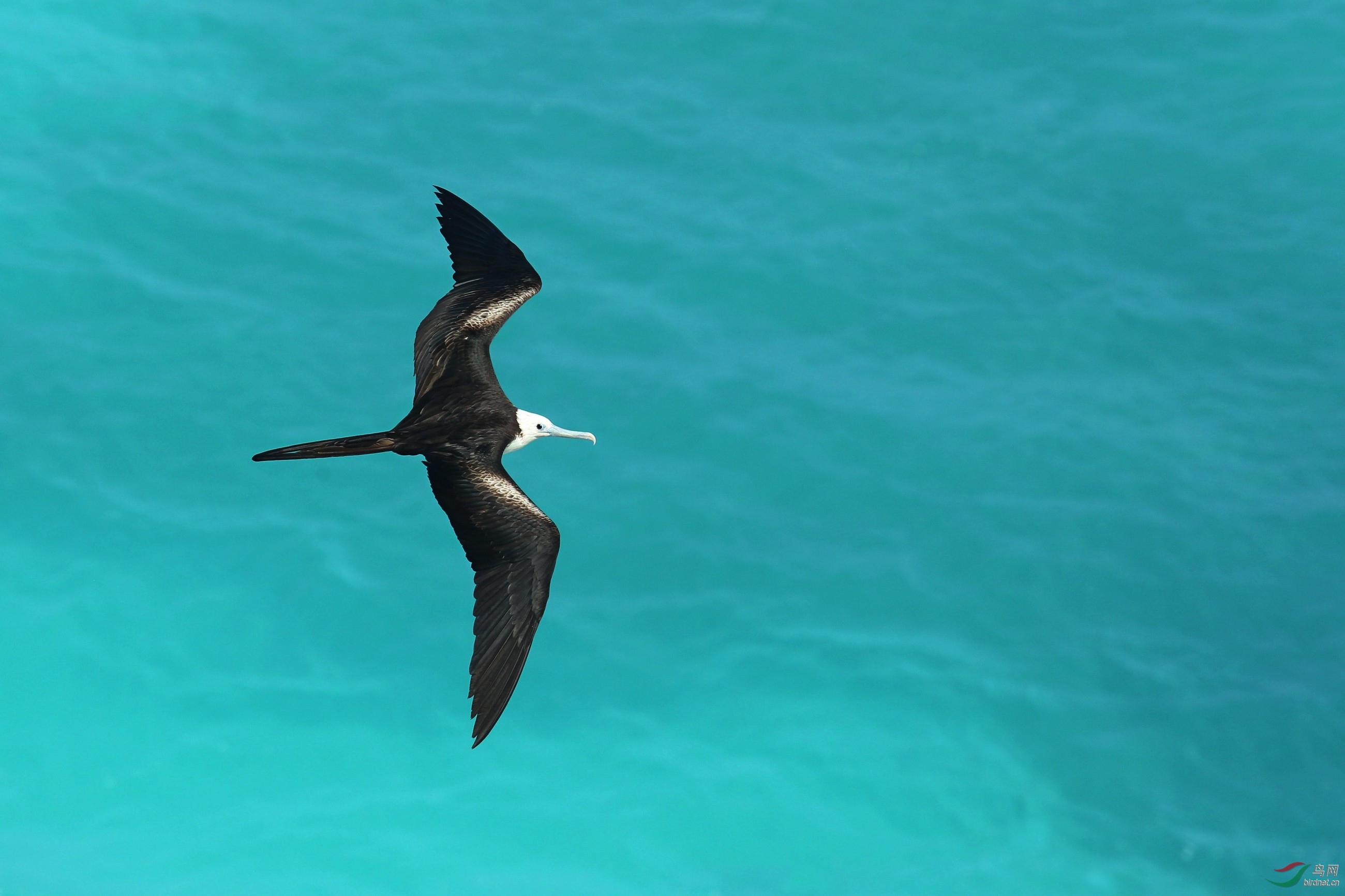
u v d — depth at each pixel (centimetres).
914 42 5319
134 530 3916
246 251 4541
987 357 4459
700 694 3669
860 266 4638
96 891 3164
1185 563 4009
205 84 4984
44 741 3478
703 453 4159
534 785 3462
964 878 3338
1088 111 5141
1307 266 4719
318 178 4766
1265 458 4241
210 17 5175
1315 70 5241
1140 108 5156
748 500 4066
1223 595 3950
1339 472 4206
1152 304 4609
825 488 4109
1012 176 4928
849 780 3494
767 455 4166
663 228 4694
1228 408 4362
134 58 5019
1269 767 3609
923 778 3519
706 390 4294
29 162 4678
